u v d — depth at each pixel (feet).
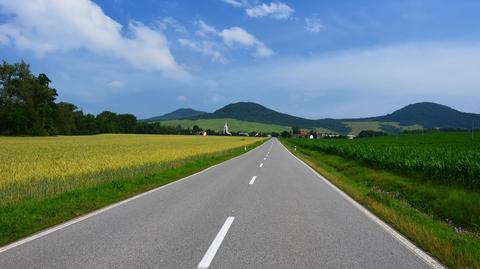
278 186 47.21
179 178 56.18
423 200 38.99
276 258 18.88
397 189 47.37
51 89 340.80
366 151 85.92
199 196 38.86
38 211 29.40
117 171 62.54
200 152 119.55
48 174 56.90
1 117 301.22
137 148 135.13
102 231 24.08
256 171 67.51
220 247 20.62
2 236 22.75
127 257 18.75
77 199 35.22
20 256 18.81
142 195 39.50
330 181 53.47
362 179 60.80
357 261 18.63
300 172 66.49
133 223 26.43
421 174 55.11
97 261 18.11
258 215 29.43
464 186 45.03
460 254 19.21
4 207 30.78
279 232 24.18
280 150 168.45
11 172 58.49
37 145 158.92
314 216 29.37
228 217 28.58
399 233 24.31
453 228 28.43
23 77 318.04
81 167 66.03
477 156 52.21
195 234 23.41
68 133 377.30
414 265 18.15
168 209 31.68
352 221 27.78
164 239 22.18
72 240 21.88
